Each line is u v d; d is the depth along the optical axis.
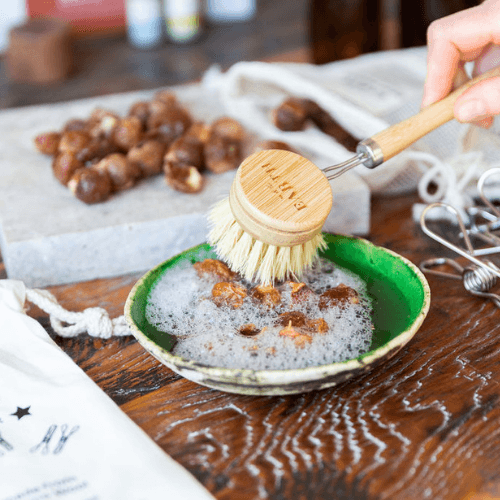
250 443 0.50
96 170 0.67
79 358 0.57
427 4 0.99
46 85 1.42
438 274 0.63
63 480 0.47
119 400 0.53
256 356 0.52
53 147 0.74
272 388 0.50
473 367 0.55
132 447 0.49
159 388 0.54
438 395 0.53
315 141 0.73
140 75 1.44
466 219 0.68
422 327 0.58
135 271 0.66
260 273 0.56
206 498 0.46
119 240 0.64
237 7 1.72
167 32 1.62
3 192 0.69
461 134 0.70
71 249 0.64
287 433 0.50
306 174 0.53
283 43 1.56
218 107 0.84
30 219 0.65
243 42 1.60
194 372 0.49
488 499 0.47
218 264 0.58
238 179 0.53
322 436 0.50
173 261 0.58
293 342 0.52
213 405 0.53
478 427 0.50
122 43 1.66
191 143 0.70
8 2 1.55
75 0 1.65
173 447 0.50
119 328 0.58
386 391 0.53
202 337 0.54
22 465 0.48
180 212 0.66
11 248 0.62
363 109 0.73
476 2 0.94
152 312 0.56
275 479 0.48
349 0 1.05
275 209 0.52
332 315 0.55
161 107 0.75
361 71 0.82
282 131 0.75
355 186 0.67
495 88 0.55
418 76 0.80
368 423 0.51
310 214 0.52
